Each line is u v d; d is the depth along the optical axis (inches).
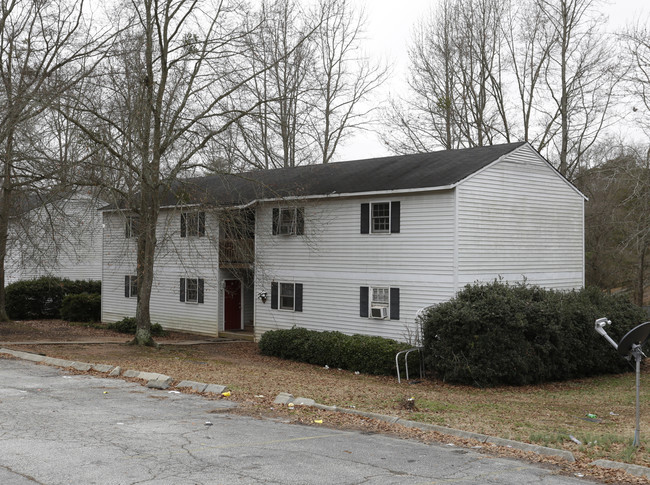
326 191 1024.2
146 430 413.1
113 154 847.7
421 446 405.4
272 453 368.2
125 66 912.9
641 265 1521.9
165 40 922.1
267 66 1010.1
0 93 956.0
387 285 956.0
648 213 1129.4
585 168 1583.4
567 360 839.7
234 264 1169.4
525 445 407.2
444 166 962.7
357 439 417.7
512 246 957.8
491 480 331.0
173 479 310.8
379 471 339.3
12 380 597.3
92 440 381.1
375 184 978.1
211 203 992.2
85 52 1045.2
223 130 893.8
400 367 839.1
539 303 823.7
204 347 1068.5
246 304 1269.7
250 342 1156.5
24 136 911.0
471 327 778.8
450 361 787.4
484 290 822.5
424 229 911.7
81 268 1765.5
